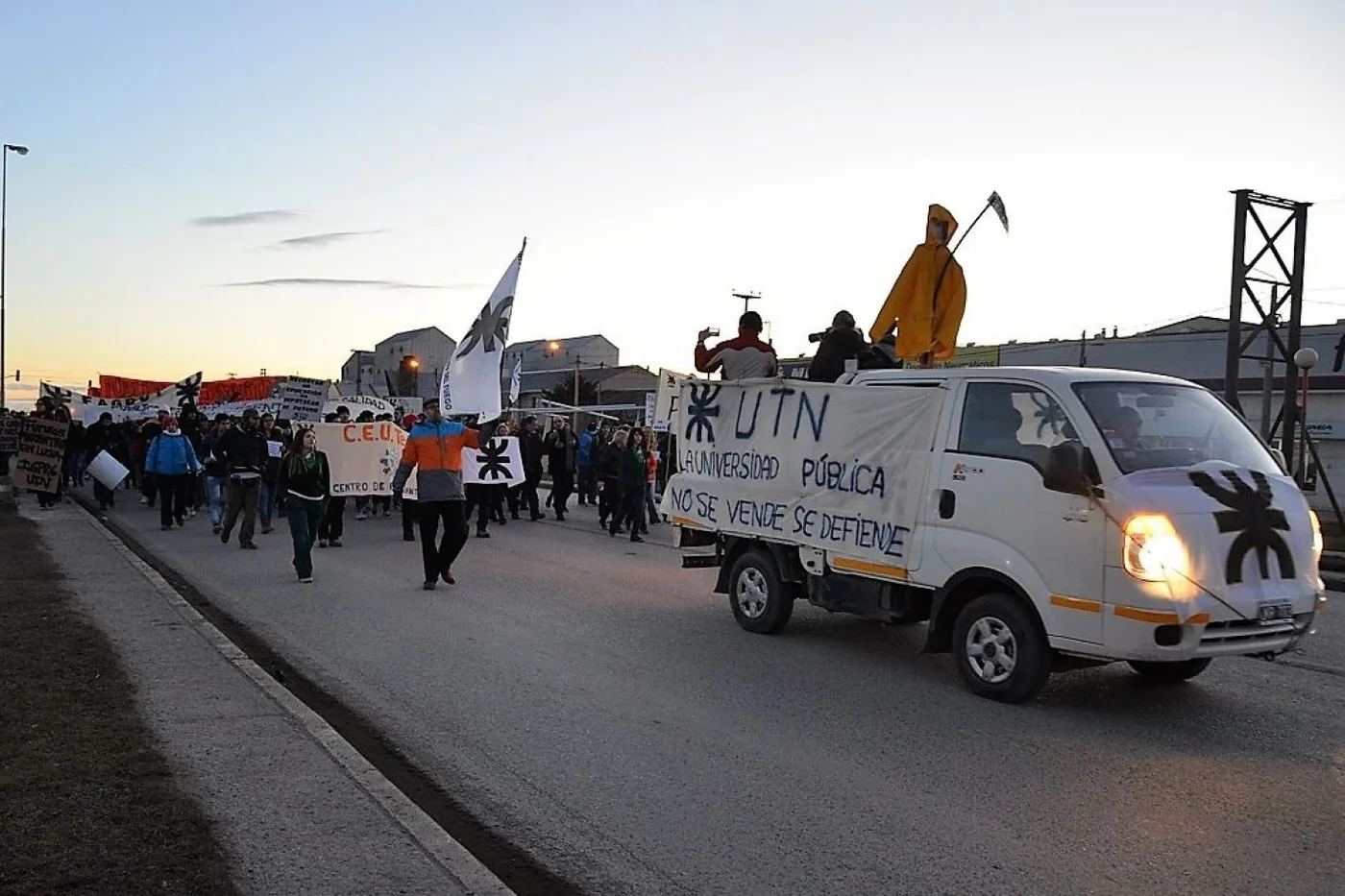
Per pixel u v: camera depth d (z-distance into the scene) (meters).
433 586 11.99
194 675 7.23
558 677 7.96
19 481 19.56
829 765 6.03
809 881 4.55
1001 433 7.47
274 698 6.70
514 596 11.55
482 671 8.12
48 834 4.50
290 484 12.35
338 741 5.88
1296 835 5.11
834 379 9.70
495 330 15.95
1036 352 36.09
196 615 9.30
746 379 9.66
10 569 11.66
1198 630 6.55
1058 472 6.75
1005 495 7.29
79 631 8.46
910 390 8.14
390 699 7.34
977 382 7.73
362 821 4.77
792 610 9.95
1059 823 5.21
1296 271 22.61
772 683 7.88
